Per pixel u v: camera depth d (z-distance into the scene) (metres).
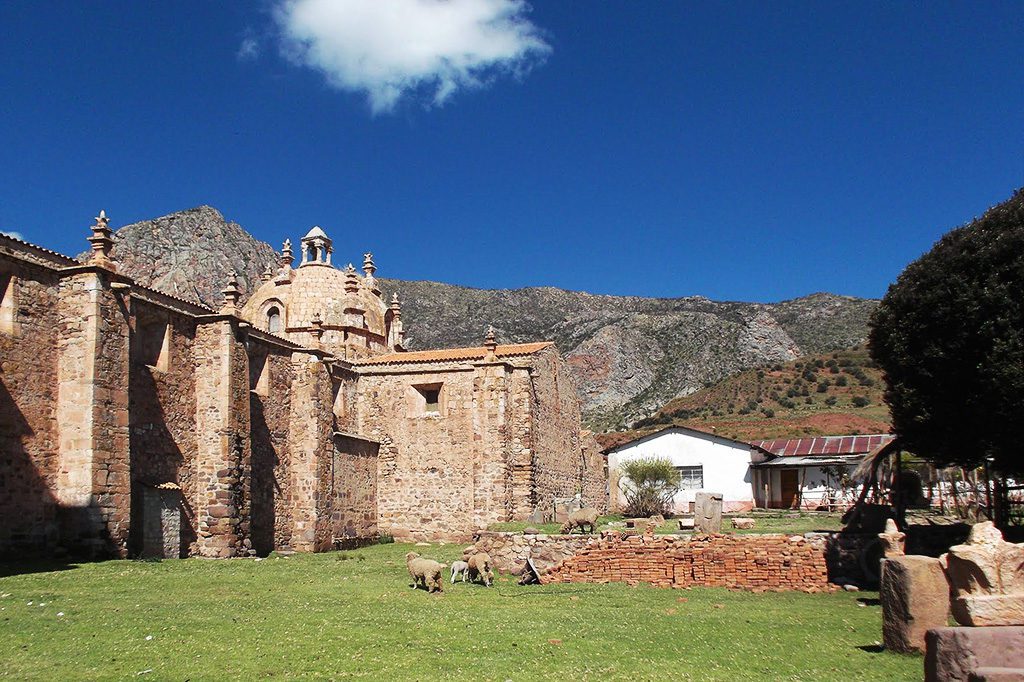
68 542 24.77
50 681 11.45
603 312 194.00
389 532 43.41
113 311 26.61
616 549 26.05
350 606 19.05
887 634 14.04
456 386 43.94
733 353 145.75
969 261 22.22
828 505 48.88
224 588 21.45
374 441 43.72
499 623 17.25
